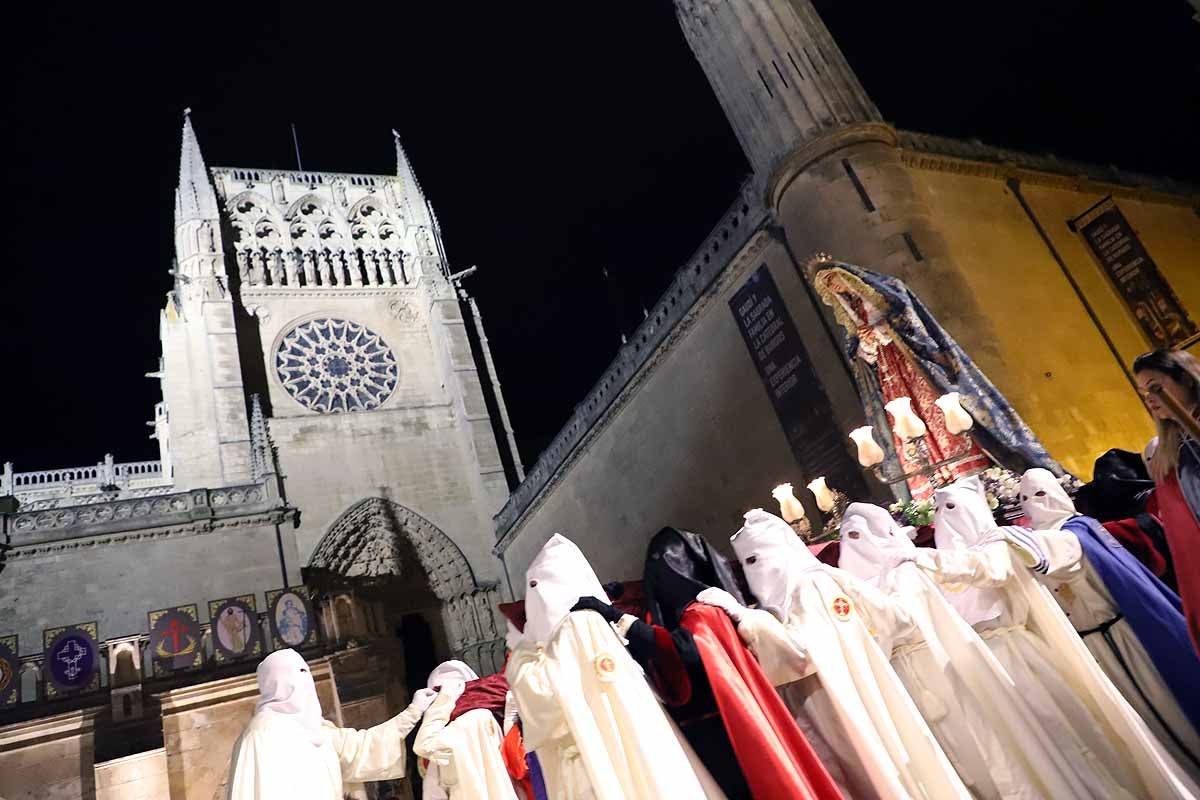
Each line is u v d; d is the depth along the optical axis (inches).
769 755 174.6
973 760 223.5
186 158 1609.3
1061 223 907.4
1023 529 246.8
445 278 1715.1
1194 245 1046.4
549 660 198.4
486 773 261.7
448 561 1461.6
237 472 1365.7
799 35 814.5
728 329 927.0
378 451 1529.3
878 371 531.5
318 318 1632.6
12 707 906.1
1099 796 213.3
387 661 1147.9
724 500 938.7
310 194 1761.8
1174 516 203.3
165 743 758.5
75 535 1172.5
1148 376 201.3
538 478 1343.5
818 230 762.2
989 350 687.1
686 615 201.8
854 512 267.4
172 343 1493.6
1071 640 231.5
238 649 1006.4
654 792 175.5
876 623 219.1
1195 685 230.1
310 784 239.6
